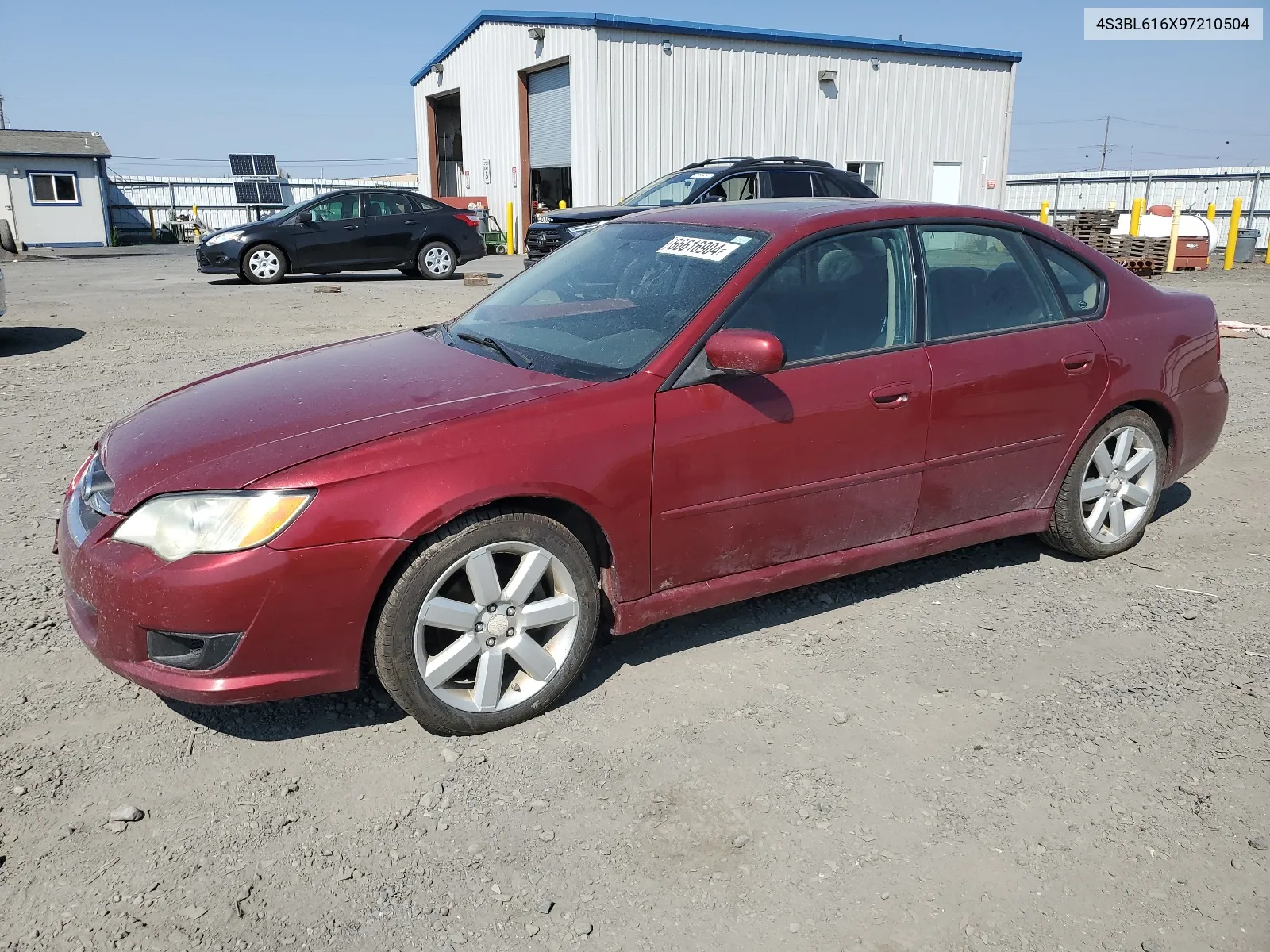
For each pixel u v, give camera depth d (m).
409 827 2.60
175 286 15.85
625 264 3.78
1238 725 3.08
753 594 3.48
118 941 2.20
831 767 2.86
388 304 13.02
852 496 3.54
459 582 2.97
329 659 2.78
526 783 2.79
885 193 26.22
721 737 3.01
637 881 2.41
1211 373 4.52
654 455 3.10
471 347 3.63
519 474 2.88
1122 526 4.37
